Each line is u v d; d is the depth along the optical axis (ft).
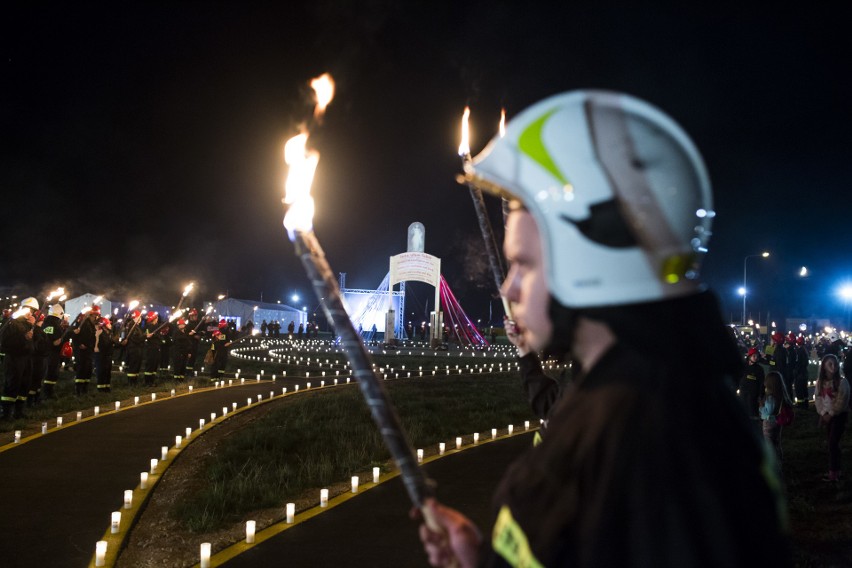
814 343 153.99
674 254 4.35
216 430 44.70
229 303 202.08
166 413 51.29
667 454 3.85
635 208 4.31
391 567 20.42
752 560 3.99
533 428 49.37
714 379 4.57
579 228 4.38
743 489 4.11
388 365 107.55
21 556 21.06
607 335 4.50
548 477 4.22
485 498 28.84
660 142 4.49
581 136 4.46
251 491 27.78
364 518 25.26
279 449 36.81
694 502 3.77
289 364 108.58
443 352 145.38
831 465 33.47
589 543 3.86
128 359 71.36
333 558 21.12
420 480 5.33
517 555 4.25
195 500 26.78
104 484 29.86
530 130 4.62
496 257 9.09
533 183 4.55
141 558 21.33
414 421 48.08
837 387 33.24
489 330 203.10
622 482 3.86
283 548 22.00
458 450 40.04
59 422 45.01
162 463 33.99
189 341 77.56
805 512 27.71
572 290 4.40
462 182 5.01
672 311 4.41
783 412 33.37
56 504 26.66
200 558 21.03
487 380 87.92
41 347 52.95
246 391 67.72
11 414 46.24
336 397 58.90
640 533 3.75
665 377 4.10
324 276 5.55
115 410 52.75
